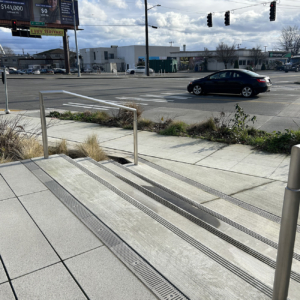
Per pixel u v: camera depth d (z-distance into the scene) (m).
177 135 7.57
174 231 2.50
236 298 1.75
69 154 5.68
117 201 3.02
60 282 1.84
